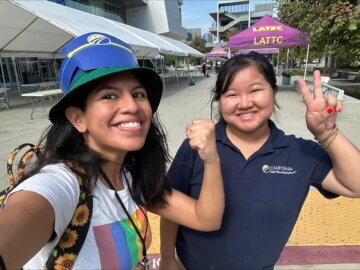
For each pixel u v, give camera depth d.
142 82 0.56
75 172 0.49
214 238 0.67
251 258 0.66
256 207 0.64
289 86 6.77
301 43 4.91
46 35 5.70
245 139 0.66
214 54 13.49
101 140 0.51
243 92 0.62
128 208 0.57
